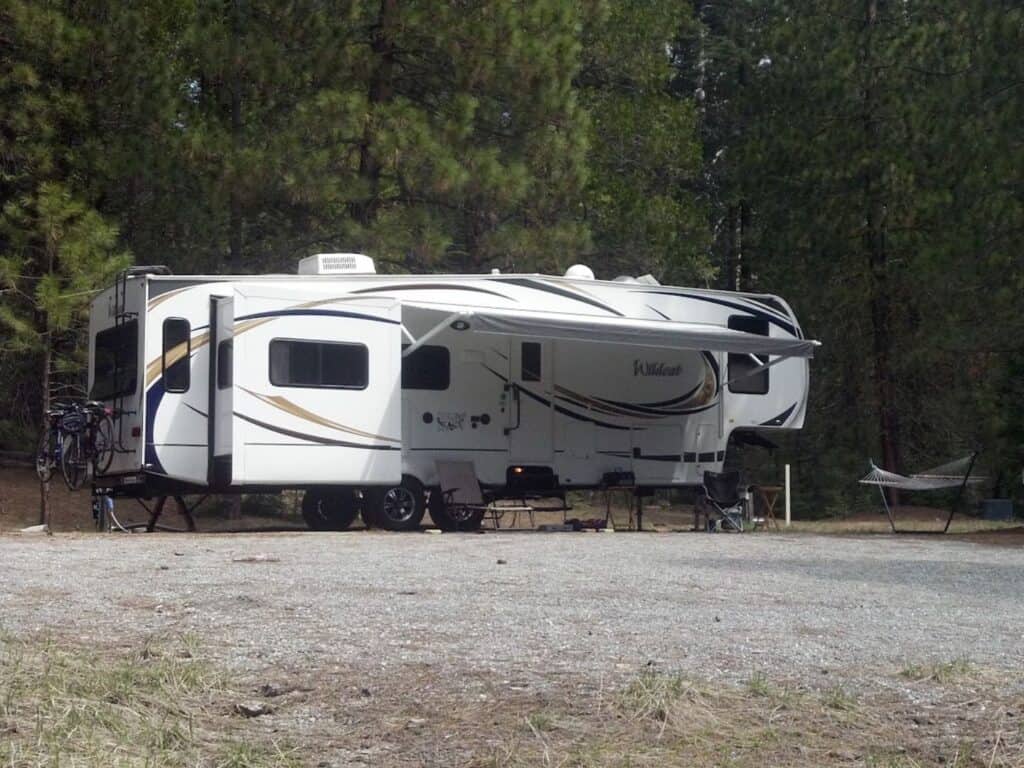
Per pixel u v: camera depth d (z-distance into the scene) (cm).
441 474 1756
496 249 2223
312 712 534
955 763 473
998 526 2220
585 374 1902
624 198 2750
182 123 2112
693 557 1212
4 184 2022
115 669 582
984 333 2069
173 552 1163
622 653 638
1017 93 1977
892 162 2614
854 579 1020
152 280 1560
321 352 1636
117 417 1577
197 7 2167
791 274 2852
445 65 2194
